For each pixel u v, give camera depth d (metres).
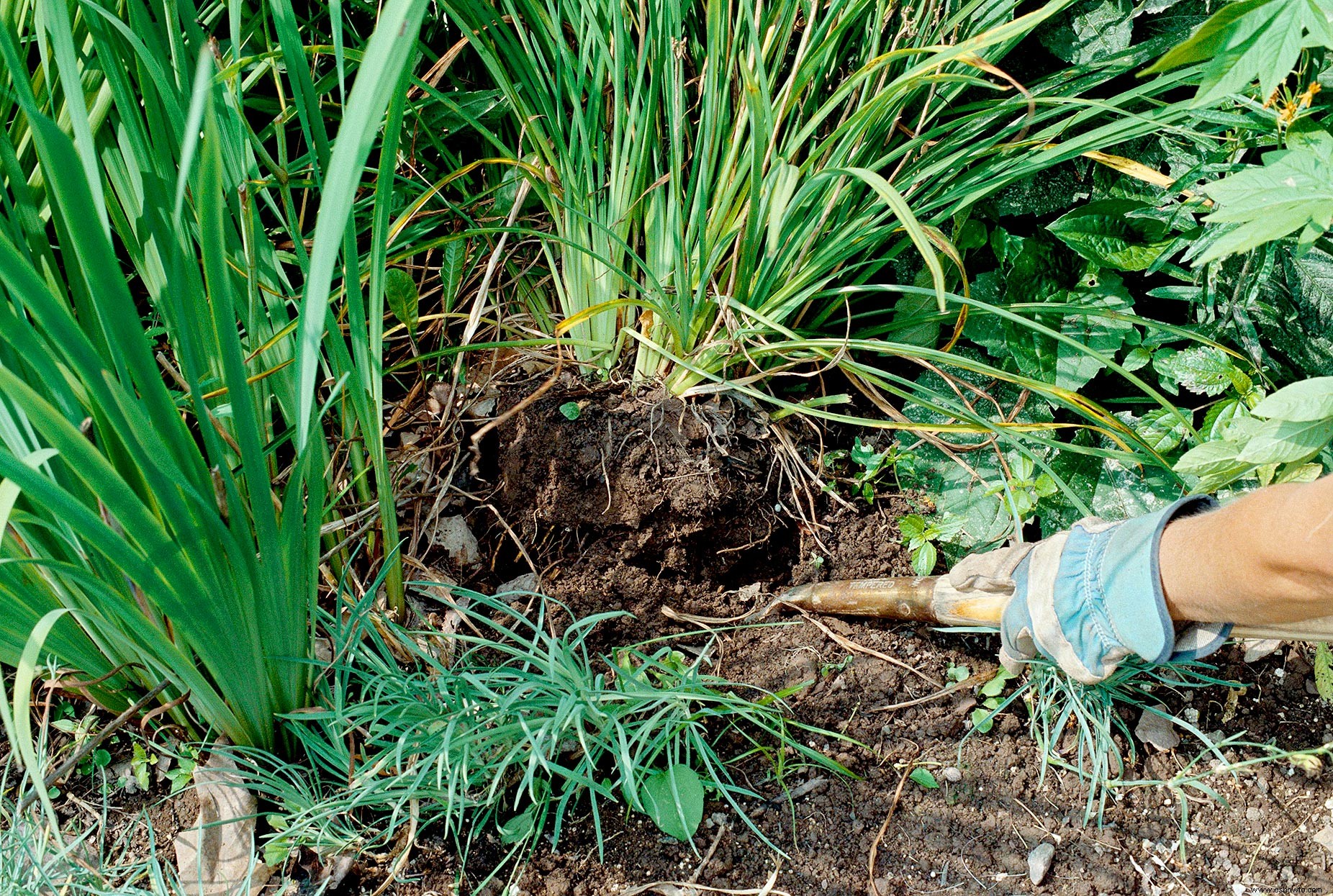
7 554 1.29
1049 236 2.07
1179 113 1.61
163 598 1.22
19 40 1.31
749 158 1.81
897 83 1.58
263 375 1.46
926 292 1.73
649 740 1.61
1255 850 1.61
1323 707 1.79
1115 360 2.08
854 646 1.84
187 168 0.81
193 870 1.51
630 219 1.93
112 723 1.50
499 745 1.60
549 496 1.90
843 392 2.11
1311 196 1.30
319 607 1.76
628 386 1.96
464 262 1.99
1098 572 1.42
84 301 1.27
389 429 1.89
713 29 1.72
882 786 1.67
